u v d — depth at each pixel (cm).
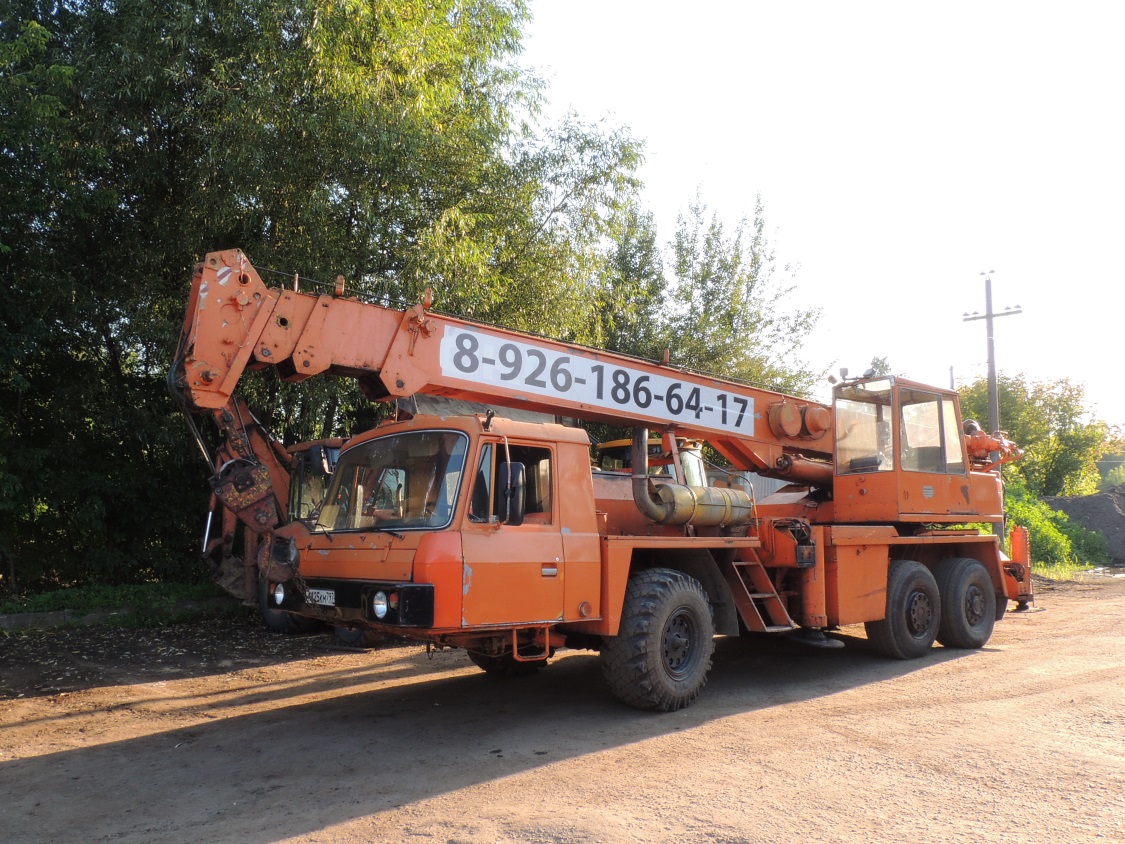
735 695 734
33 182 1148
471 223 1252
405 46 1254
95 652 993
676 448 823
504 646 632
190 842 413
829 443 980
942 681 778
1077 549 2664
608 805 449
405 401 710
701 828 412
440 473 603
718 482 1027
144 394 1319
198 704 742
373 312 668
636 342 2280
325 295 648
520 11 1579
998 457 1132
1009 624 1177
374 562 591
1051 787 469
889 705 683
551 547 620
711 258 2417
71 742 620
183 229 1227
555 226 1545
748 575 783
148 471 1359
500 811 443
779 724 624
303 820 438
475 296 1252
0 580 1277
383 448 663
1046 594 1627
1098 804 441
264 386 1241
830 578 836
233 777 518
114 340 1295
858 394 964
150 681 848
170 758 567
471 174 1336
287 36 1218
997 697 699
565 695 738
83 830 434
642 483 735
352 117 1173
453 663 907
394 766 532
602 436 1786
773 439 925
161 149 1266
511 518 601
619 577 656
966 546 1056
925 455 960
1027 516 2433
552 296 1452
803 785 478
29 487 1217
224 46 1212
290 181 1199
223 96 1170
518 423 638
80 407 1242
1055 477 4219
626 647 651
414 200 1269
